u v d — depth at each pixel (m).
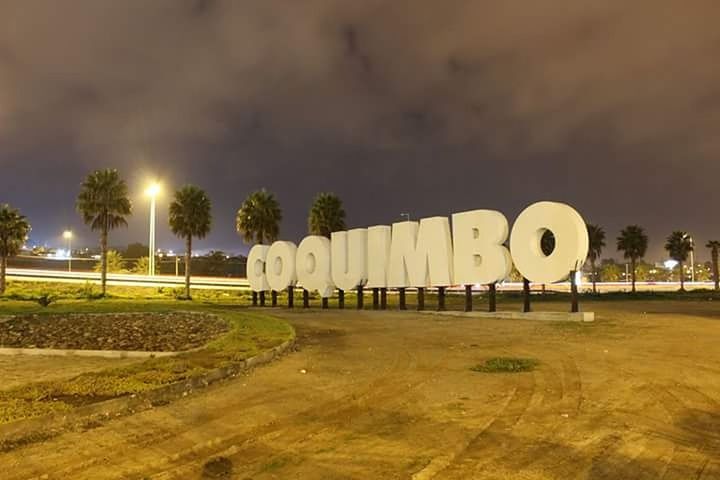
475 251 28.98
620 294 61.44
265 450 7.52
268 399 10.45
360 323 25.48
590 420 8.72
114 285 70.19
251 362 13.96
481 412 9.30
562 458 7.01
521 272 26.92
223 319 25.64
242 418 9.12
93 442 7.89
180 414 9.39
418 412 9.38
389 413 9.35
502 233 28.33
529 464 6.81
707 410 9.28
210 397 10.63
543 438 7.82
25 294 56.81
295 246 40.91
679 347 16.41
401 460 7.02
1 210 59.38
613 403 9.80
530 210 26.69
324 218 61.78
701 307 36.38
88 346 19.34
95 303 42.06
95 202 57.25
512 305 42.69
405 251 32.84
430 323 25.38
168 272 116.06
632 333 20.03
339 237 36.88
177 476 6.61
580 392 10.70
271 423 8.82
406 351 16.56
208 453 7.43
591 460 6.93
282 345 16.34
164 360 13.66
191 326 24.14
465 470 6.64
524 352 15.97
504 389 11.05
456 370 13.28
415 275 32.09
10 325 25.08
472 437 7.92
